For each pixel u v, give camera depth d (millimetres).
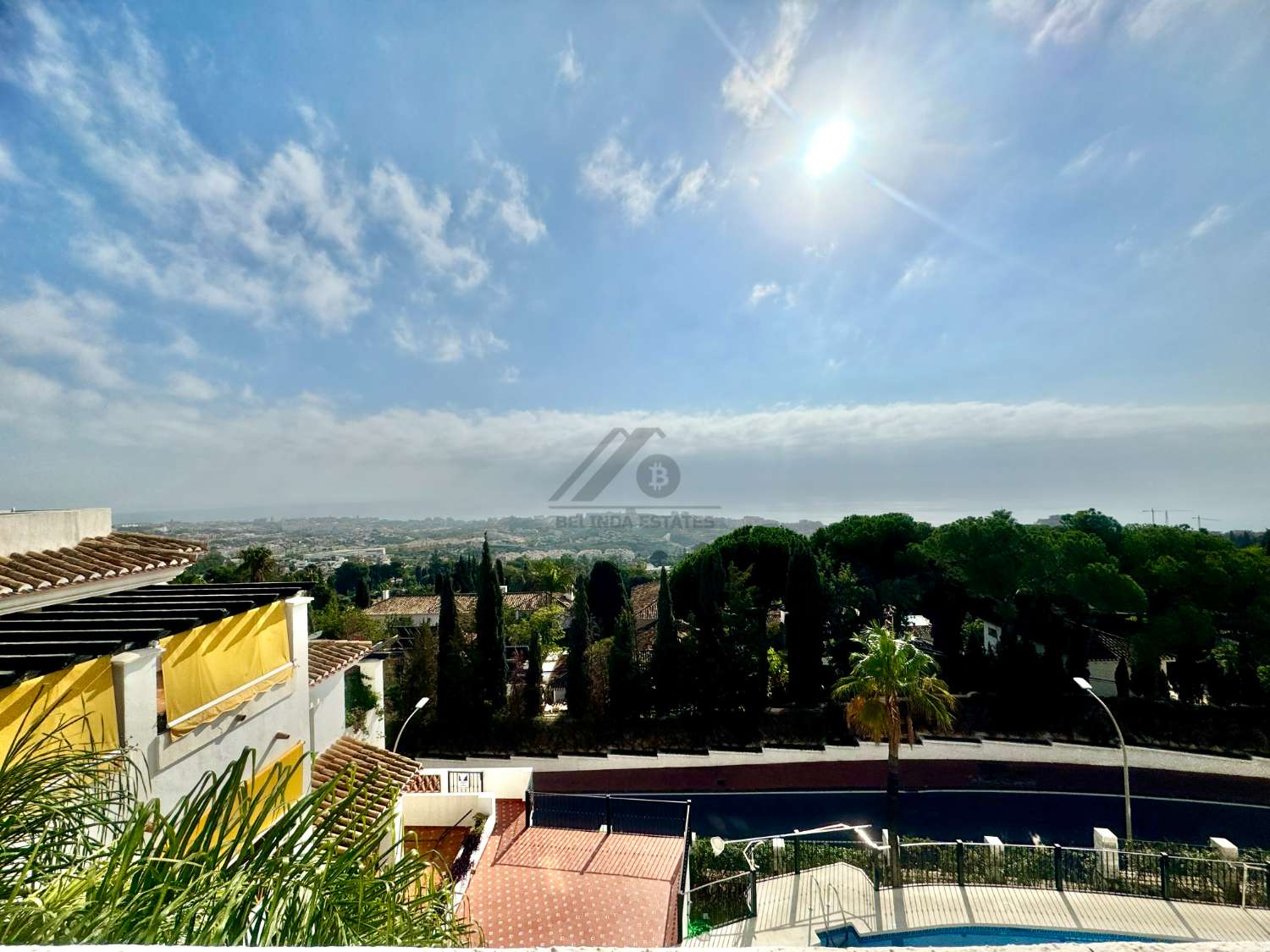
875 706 14930
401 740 22953
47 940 1986
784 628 26531
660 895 10602
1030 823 18625
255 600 7121
